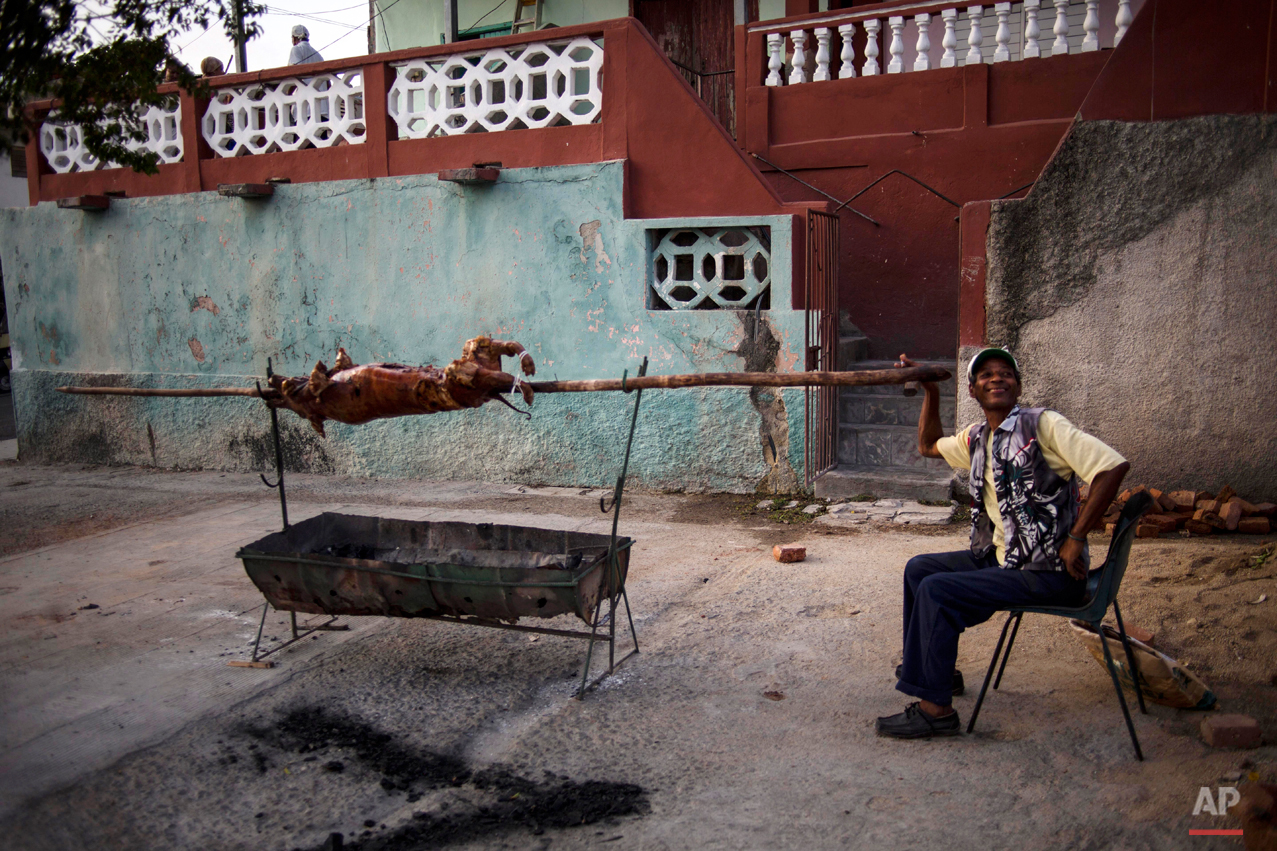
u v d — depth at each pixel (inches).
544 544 191.9
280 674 185.0
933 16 395.5
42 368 441.1
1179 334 265.1
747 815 128.7
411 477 376.8
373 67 359.6
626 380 157.3
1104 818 122.3
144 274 412.5
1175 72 259.0
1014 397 143.4
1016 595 139.3
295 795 140.1
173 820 133.9
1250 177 253.6
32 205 434.6
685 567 250.1
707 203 320.8
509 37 337.7
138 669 189.0
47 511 343.3
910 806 128.2
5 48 186.5
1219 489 266.4
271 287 388.5
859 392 346.9
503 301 350.0
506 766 146.5
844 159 373.1
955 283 362.0
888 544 263.1
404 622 213.6
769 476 323.0
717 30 478.3
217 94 393.7
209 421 407.8
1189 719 147.4
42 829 131.7
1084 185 269.9
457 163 352.2
